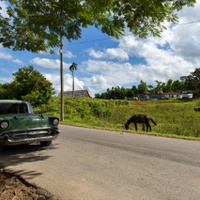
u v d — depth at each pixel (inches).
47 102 1486.2
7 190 186.1
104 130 545.6
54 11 210.4
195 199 170.1
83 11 208.4
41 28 248.1
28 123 296.8
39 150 324.5
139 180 207.0
